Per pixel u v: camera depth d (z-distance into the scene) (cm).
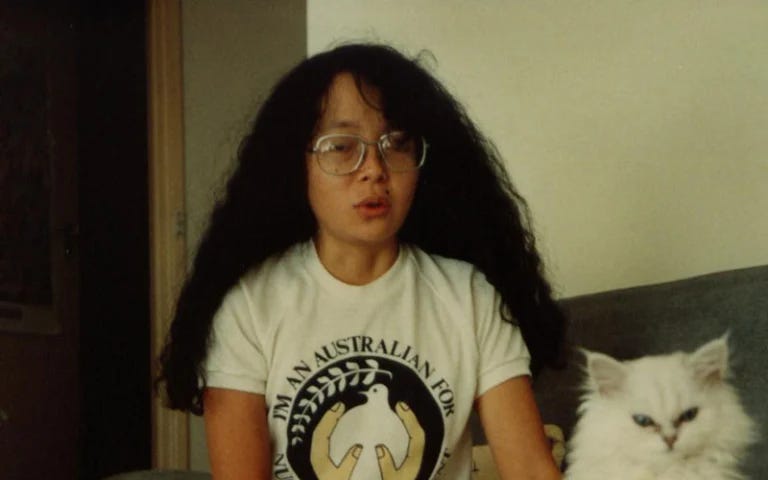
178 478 158
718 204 147
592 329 141
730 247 145
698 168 149
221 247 107
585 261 166
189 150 262
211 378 103
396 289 106
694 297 128
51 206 273
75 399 278
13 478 256
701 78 149
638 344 134
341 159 101
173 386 107
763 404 116
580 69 166
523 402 108
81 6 282
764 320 119
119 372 275
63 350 274
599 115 163
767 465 114
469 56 182
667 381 125
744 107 143
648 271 157
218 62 268
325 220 103
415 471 105
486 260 114
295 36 284
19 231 261
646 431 126
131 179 275
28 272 264
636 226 158
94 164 280
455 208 114
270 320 103
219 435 102
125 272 275
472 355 107
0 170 255
